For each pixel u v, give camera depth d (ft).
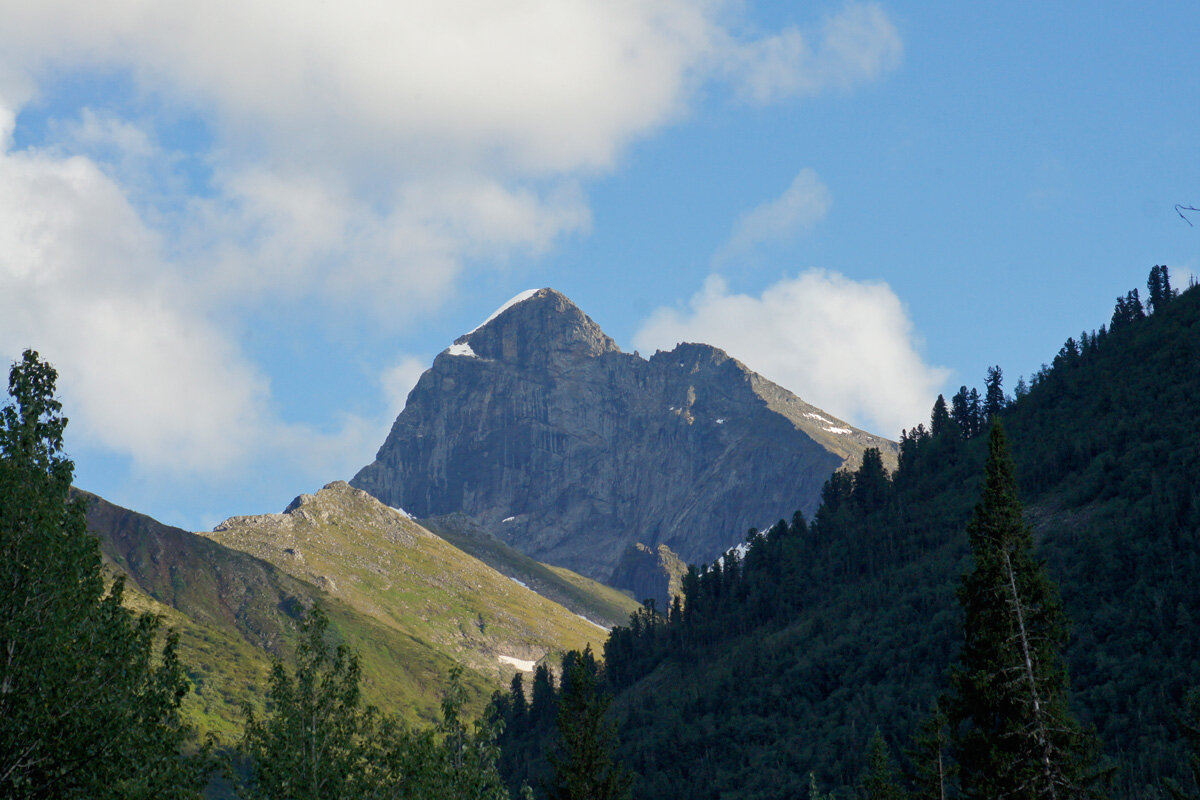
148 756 207.41
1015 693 289.33
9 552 208.03
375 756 272.10
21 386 228.63
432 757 275.18
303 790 255.91
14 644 200.54
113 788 198.18
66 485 225.56
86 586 215.51
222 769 230.07
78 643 209.36
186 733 217.77
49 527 209.36
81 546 216.54
